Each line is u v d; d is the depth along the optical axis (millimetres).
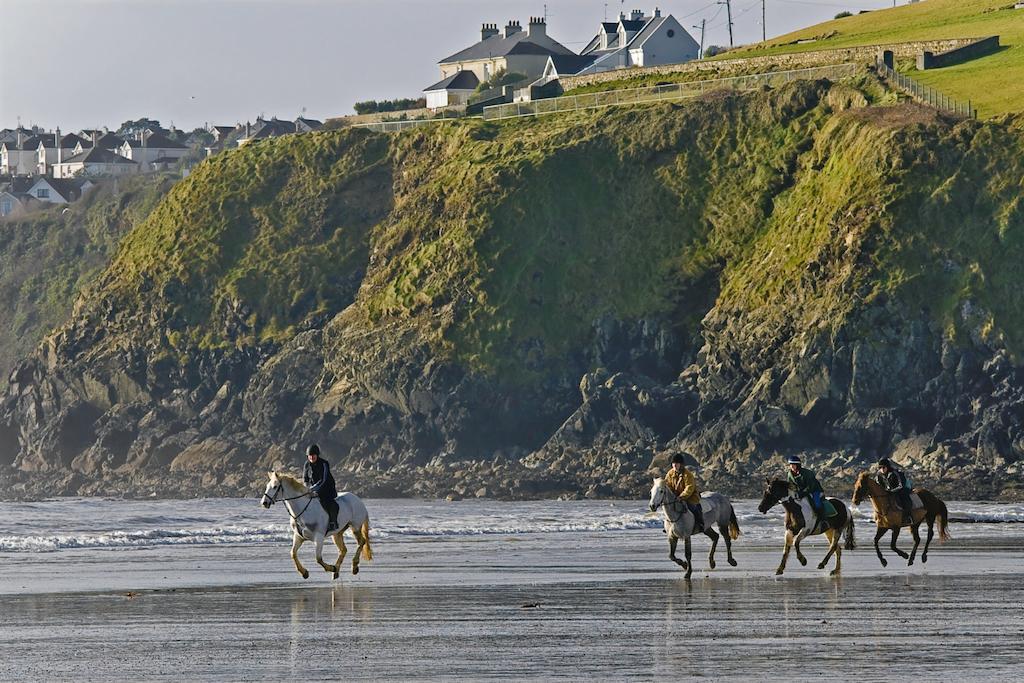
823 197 109875
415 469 103688
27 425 126688
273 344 120375
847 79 121812
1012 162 104625
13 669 21812
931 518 39750
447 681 20609
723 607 29078
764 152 118812
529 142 125938
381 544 49469
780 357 100062
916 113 111625
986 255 100688
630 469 94250
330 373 114062
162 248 131125
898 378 96625
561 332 111500
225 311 124062
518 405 107500
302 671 21547
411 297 114625
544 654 22969
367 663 22219
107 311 127438
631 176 121312
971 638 24312
